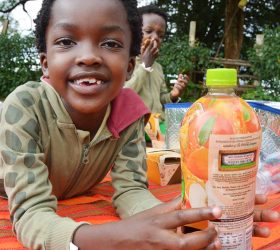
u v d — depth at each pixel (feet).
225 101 2.59
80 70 3.47
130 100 4.50
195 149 2.57
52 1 3.63
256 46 19.20
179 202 2.92
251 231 2.68
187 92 19.02
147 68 9.42
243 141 2.51
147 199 3.90
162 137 7.54
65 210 4.27
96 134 4.17
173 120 6.42
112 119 4.25
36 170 3.51
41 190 3.40
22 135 3.67
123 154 4.35
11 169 3.46
